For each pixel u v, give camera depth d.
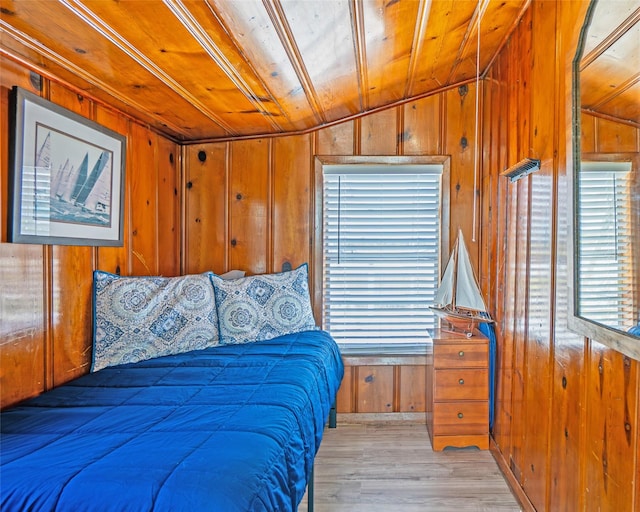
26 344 1.53
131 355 1.94
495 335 2.28
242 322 2.33
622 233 1.05
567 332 1.42
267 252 2.76
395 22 1.69
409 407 2.73
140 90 1.91
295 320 2.46
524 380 1.83
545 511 1.59
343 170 2.73
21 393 1.50
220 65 1.70
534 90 1.74
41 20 1.30
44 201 1.60
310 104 2.34
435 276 2.74
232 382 1.65
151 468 0.98
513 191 2.02
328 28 1.59
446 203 2.69
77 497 0.90
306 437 1.42
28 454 1.06
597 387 1.23
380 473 2.07
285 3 1.36
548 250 1.59
